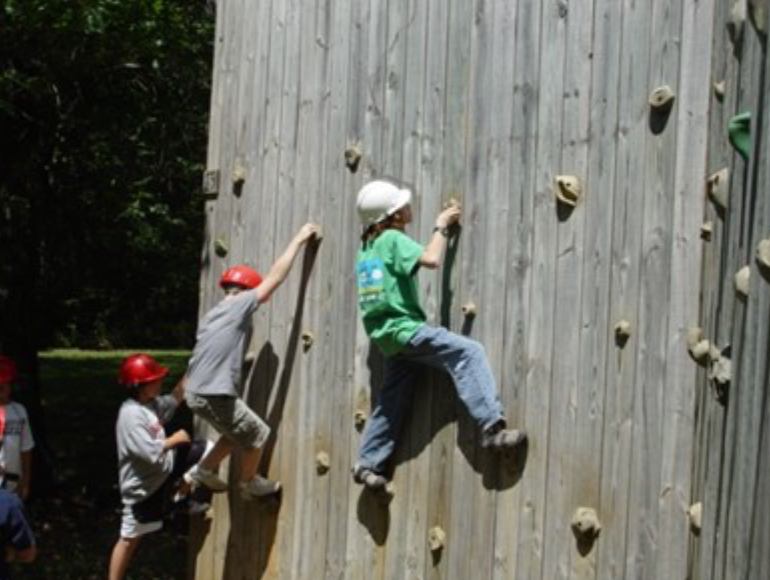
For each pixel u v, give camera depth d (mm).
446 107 5309
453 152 5262
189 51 10008
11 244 11156
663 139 4375
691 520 4023
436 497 5262
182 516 10977
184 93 10852
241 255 6574
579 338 4656
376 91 5688
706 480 3342
